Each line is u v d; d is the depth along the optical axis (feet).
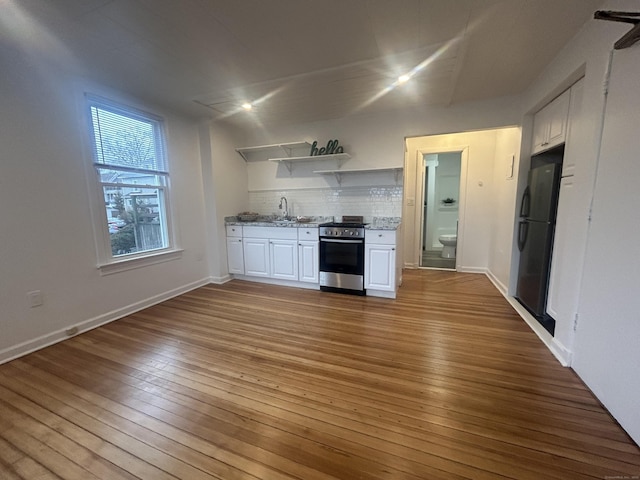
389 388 5.71
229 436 4.60
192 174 12.30
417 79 8.70
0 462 4.19
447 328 8.31
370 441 4.46
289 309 10.00
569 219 6.45
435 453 4.21
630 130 4.60
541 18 5.85
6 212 6.85
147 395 5.62
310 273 12.10
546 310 8.43
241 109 11.22
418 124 11.44
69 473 4.01
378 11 5.62
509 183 11.07
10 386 5.94
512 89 9.62
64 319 8.02
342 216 13.00
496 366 6.38
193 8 5.46
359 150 12.48
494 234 13.21
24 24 5.90
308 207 13.93
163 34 6.33
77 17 5.69
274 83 8.89
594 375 5.37
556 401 5.24
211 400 5.45
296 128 13.46
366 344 7.48
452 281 13.12
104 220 9.00
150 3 5.29
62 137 7.87
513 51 7.18
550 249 8.19
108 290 9.14
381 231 10.66
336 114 12.07
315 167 13.46
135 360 6.87
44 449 4.41
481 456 4.15
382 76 8.48
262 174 14.55
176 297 11.40
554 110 8.08
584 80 6.07
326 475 3.91
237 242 13.35
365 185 12.77
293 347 7.40
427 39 6.62
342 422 4.85
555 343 6.82
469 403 5.24
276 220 14.19
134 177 10.05
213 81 8.72
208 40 6.57
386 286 10.85
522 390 5.56
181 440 4.54
